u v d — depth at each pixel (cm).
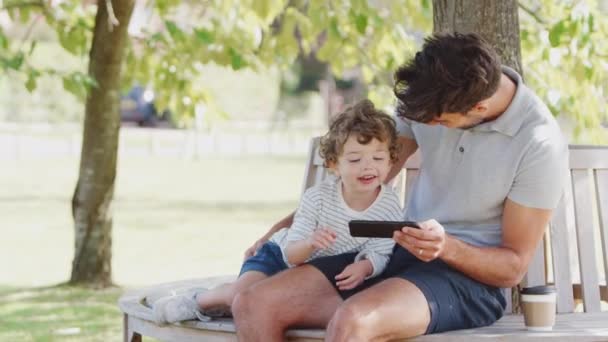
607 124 742
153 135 2991
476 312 402
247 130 3462
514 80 414
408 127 448
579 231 475
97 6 841
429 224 376
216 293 424
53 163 2616
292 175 2319
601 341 383
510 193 403
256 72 803
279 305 393
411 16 761
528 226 399
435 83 384
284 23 766
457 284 395
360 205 424
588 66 614
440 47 389
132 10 828
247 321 391
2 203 1720
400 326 372
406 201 502
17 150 2750
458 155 417
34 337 686
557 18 646
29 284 917
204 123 878
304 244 405
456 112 391
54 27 818
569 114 657
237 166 2581
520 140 401
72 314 768
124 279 942
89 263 878
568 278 469
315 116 3762
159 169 2492
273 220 1468
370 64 782
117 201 1761
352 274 402
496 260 394
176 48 831
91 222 872
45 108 3162
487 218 416
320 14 749
